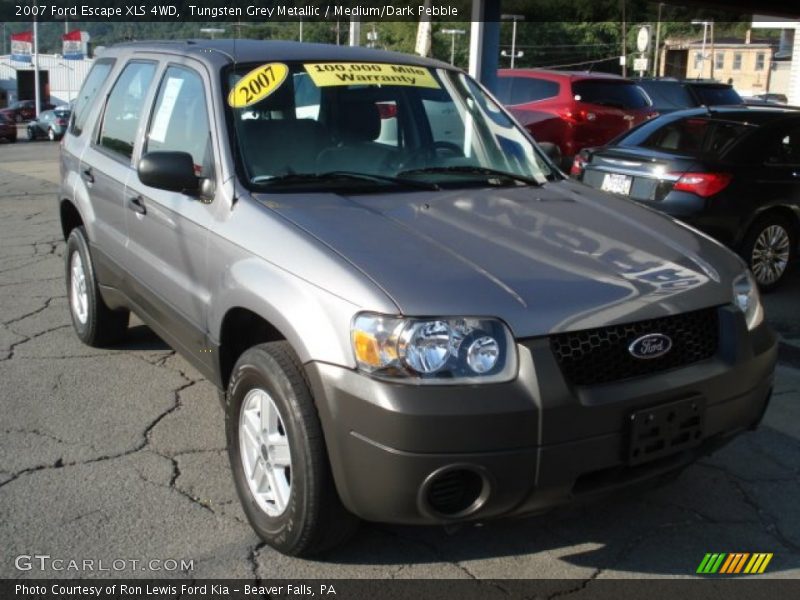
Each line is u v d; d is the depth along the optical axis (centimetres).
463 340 282
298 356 308
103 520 360
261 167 383
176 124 435
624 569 335
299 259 317
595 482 304
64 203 586
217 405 482
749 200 740
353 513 307
